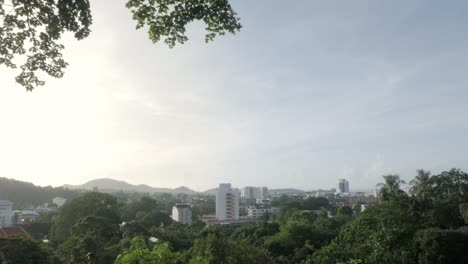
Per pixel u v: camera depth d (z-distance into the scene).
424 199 44.31
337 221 61.88
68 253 36.88
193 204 179.25
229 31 8.60
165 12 8.25
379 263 25.06
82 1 7.33
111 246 41.78
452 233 28.58
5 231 52.50
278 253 46.03
